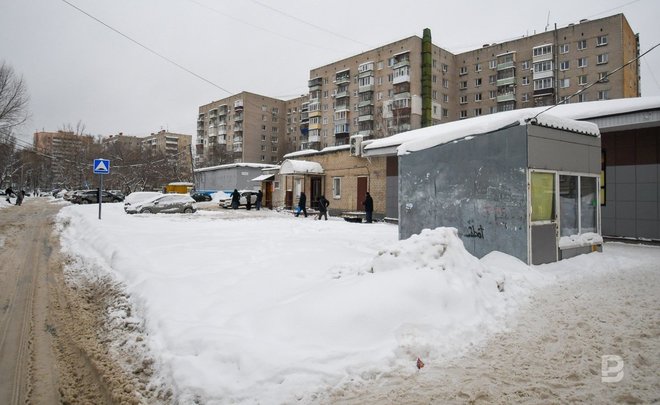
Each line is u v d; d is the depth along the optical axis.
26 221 19.06
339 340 3.86
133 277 6.77
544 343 4.03
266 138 77.69
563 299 5.48
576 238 8.28
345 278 5.72
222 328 4.29
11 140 34.53
